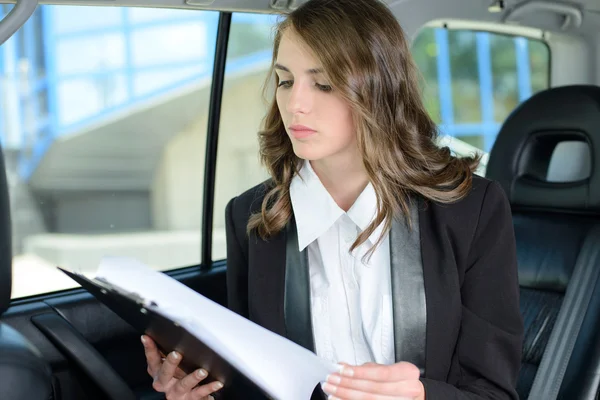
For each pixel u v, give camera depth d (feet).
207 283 7.00
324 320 4.00
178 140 18.63
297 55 3.45
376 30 3.46
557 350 5.53
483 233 3.84
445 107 9.87
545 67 9.13
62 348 5.24
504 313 3.81
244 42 6.86
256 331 2.89
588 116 6.08
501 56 9.23
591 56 8.73
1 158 4.99
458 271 3.82
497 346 3.77
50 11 15.58
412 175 3.76
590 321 5.40
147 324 3.14
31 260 6.15
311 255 4.06
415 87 3.79
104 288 3.10
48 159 19.66
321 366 2.92
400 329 3.72
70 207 20.33
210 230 7.26
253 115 7.34
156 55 17.13
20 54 16.99
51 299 5.80
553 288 6.03
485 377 3.72
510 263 3.85
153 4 5.13
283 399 3.00
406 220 3.82
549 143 6.55
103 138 19.84
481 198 3.86
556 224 6.20
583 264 5.80
